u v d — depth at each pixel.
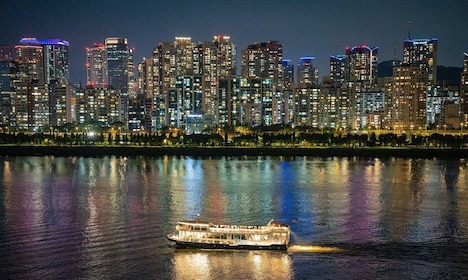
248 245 130.12
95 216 165.50
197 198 196.38
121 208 177.88
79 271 117.38
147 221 158.50
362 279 113.44
